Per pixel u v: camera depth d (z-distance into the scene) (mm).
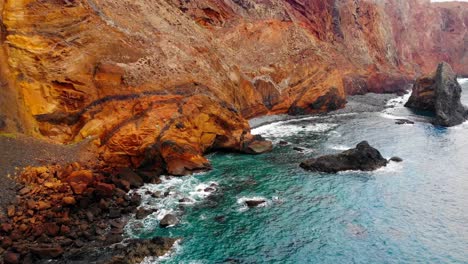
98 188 29359
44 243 24047
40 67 33219
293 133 52000
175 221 27531
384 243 25375
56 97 33781
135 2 44531
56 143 32375
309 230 26812
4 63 31688
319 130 53531
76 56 35125
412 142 47438
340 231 26719
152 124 36250
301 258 23797
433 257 23969
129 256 23234
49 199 27141
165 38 44500
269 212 29219
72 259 23172
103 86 35969
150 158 35188
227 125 43656
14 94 31609
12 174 27375
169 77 41188
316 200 31234
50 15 34500
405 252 24453
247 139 43656
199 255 23984
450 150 44156
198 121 41156
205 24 58375
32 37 33094
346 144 46406
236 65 55219
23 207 25891
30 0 33625
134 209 29250
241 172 37188
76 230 25781
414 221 28094
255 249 24656
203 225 27344
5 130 29797
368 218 28422
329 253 24312
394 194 32344
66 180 29031
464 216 28766
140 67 39125
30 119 32156
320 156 40688
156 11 47312
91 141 33594
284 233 26453
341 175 36375
